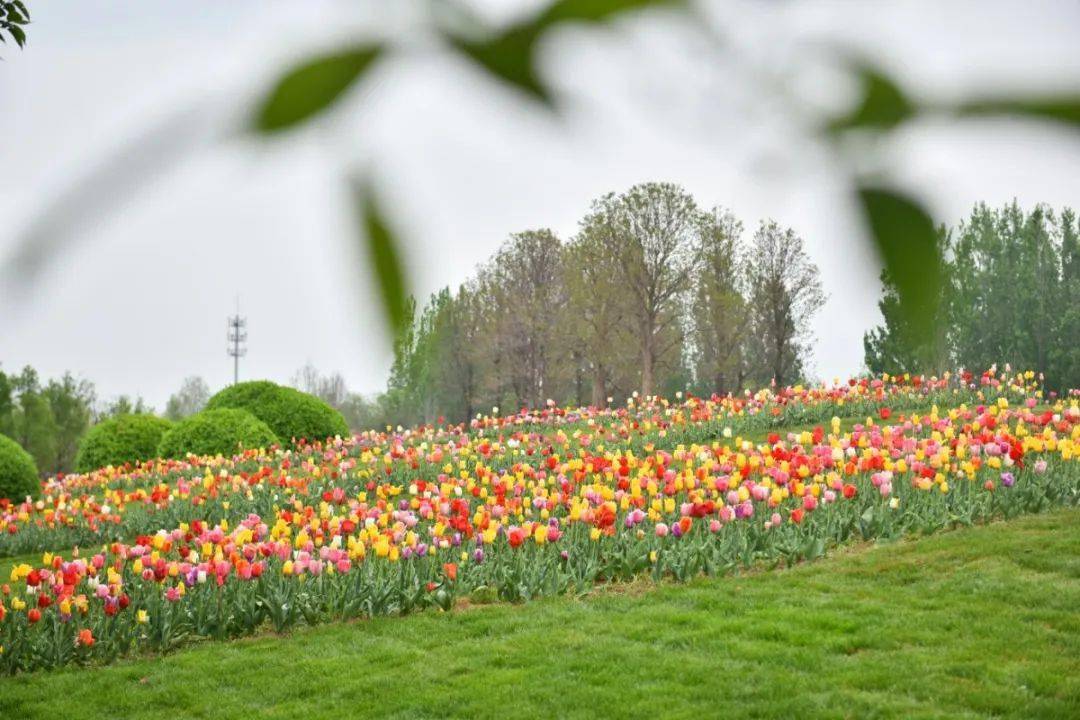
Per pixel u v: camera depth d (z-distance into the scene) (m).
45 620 10.57
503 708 7.96
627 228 35.44
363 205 0.44
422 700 8.27
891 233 0.47
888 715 7.23
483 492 12.85
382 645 9.80
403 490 19.00
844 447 13.84
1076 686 7.55
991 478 13.03
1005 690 7.57
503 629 10.01
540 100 0.45
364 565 11.37
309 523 11.72
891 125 0.45
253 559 10.78
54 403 41.94
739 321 33.38
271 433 25.94
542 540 11.02
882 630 9.00
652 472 13.17
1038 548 11.03
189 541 11.41
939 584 10.22
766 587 10.62
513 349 41.12
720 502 11.80
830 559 11.50
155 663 9.76
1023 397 23.55
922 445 13.35
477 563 11.88
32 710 8.62
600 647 9.18
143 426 28.45
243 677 9.20
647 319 36.53
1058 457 14.61
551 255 41.41
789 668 8.36
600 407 38.97
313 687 8.79
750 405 23.70
